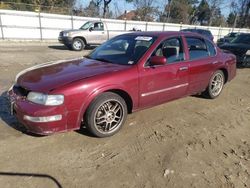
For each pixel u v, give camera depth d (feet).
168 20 167.43
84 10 120.88
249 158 11.98
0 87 20.77
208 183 10.04
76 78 12.04
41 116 11.18
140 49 14.64
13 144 12.00
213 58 18.63
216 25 202.28
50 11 95.91
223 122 15.84
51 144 12.17
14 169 10.25
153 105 15.28
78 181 9.77
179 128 14.61
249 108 18.71
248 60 34.04
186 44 16.61
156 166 10.91
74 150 11.78
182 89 16.53
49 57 41.22
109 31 58.13
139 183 9.82
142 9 157.07
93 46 58.59
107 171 10.44
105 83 12.32
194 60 16.99
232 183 10.13
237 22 194.49
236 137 14.01
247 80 28.32
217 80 19.81
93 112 12.28
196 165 11.14
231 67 20.66
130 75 13.28
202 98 20.16
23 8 92.02
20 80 12.66
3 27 68.28
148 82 14.14
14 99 12.14
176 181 10.04
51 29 75.46
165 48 15.21
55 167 10.52
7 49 49.80
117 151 11.91
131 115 15.97
